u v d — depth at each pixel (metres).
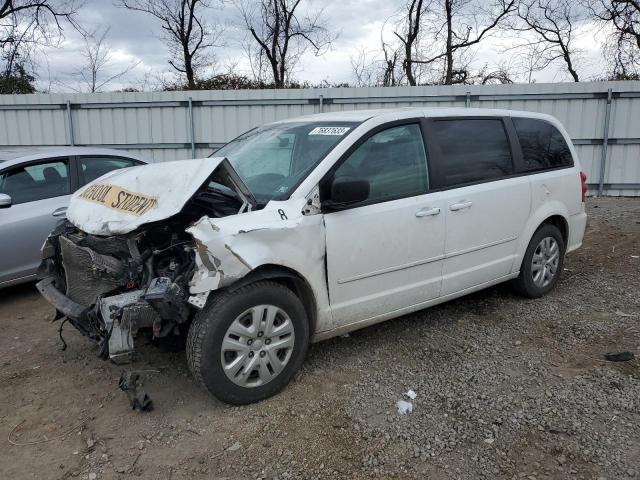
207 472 2.72
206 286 2.98
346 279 3.60
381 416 3.17
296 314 3.38
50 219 5.41
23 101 12.31
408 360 3.89
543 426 3.05
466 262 4.35
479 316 4.73
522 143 4.87
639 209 10.41
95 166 6.04
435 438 2.96
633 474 2.64
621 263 6.50
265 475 2.68
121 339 2.97
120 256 3.35
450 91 11.80
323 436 2.98
